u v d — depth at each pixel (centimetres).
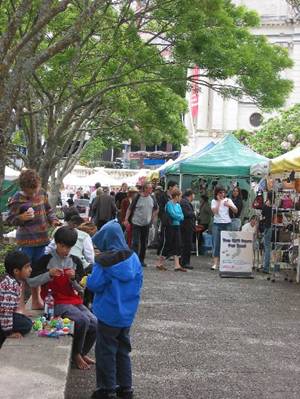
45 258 663
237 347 747
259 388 591
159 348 731
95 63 1512
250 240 1380
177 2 1230
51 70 1449
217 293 1139
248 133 4394
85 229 772
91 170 4097
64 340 568
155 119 1877
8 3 1199
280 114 4056
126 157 6438
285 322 904
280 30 5228
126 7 1271
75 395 555
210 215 1881
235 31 1354
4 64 727
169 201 1443
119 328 535
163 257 1452
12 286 575
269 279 1347
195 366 661
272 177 1462
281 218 1428
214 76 1319
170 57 1381
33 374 468
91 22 1135
